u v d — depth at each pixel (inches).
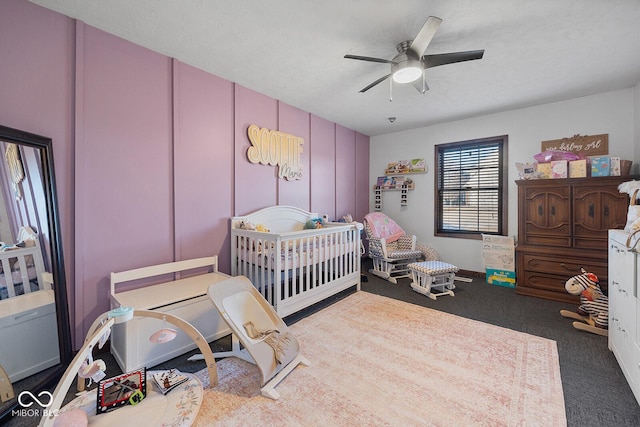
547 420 55.8
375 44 86.7
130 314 57.4
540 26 77.3
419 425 54.6
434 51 90.4
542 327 96.6
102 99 81.7
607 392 63.6
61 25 74.0
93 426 50.5
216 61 98.8
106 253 83.5
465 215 168.1
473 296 128.7
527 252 128.1
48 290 68.5
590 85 116.9
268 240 97.7
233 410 58.9
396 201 195.0
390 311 111.3
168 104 96.5
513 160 148.3
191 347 83.5
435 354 79.8
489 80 111.4
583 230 115.9
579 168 116.6
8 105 67.0
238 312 75.7
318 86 119.6
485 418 56.4
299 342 86.7
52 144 72.9
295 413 58.0
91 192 80.3
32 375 63.4
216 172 111.7
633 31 79.1
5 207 61.2
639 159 112.8
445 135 171.8
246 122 122.0
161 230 96.0
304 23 76.7
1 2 65.7
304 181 153.4
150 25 78.4
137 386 58.8
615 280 76.5
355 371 72.1
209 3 68.9
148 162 92.2
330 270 122.0
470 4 68.4
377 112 152.9
